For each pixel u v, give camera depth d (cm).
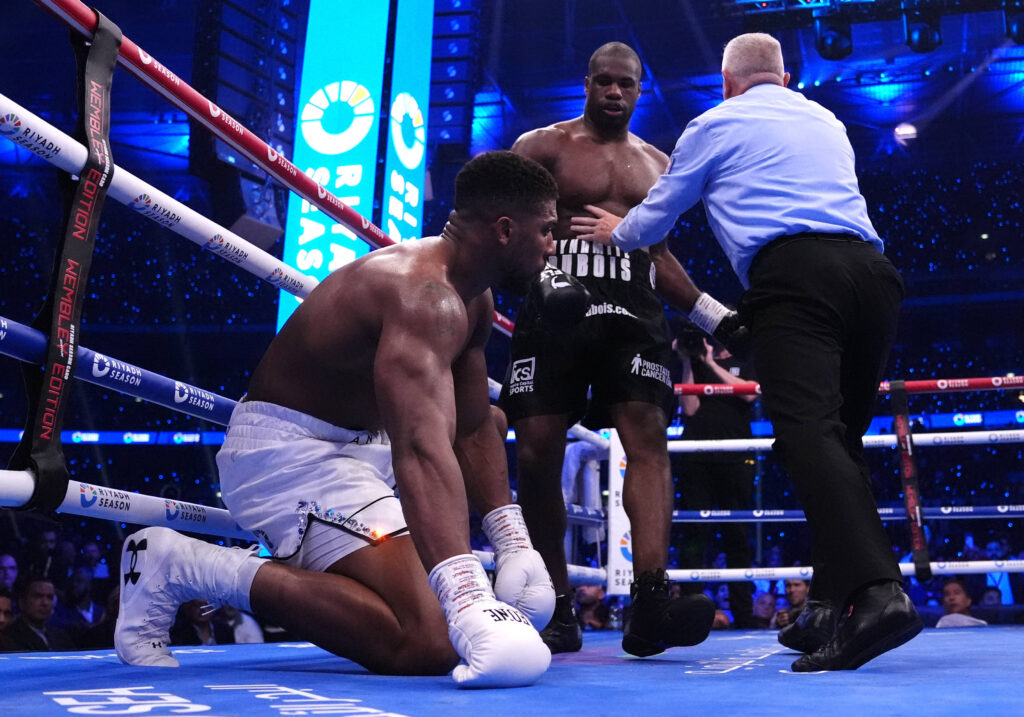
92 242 183
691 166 211
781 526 1307
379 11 765
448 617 144
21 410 1445
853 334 191
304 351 181
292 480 181
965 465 1372
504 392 253
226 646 276
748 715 107
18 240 1438
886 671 167
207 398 244
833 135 209
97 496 193
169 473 1414
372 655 163
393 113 798
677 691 134
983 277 1464
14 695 126
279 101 932
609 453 414
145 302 1473
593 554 600
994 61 1181
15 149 1307
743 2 1054
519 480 247
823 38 1062
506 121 1370
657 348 246
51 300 176
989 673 162
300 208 743
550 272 187
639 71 262
